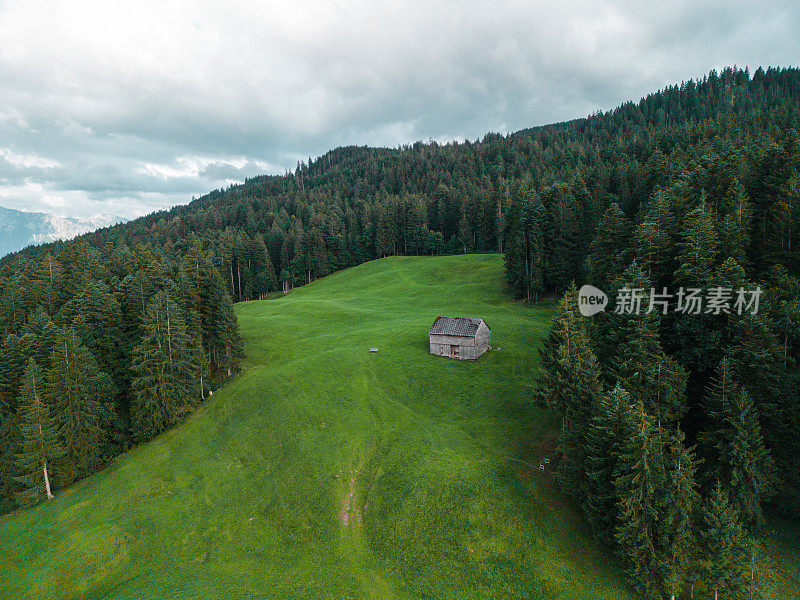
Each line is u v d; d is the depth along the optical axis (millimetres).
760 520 32125
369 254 157000
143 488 43531
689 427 37344
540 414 46938
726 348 36188
